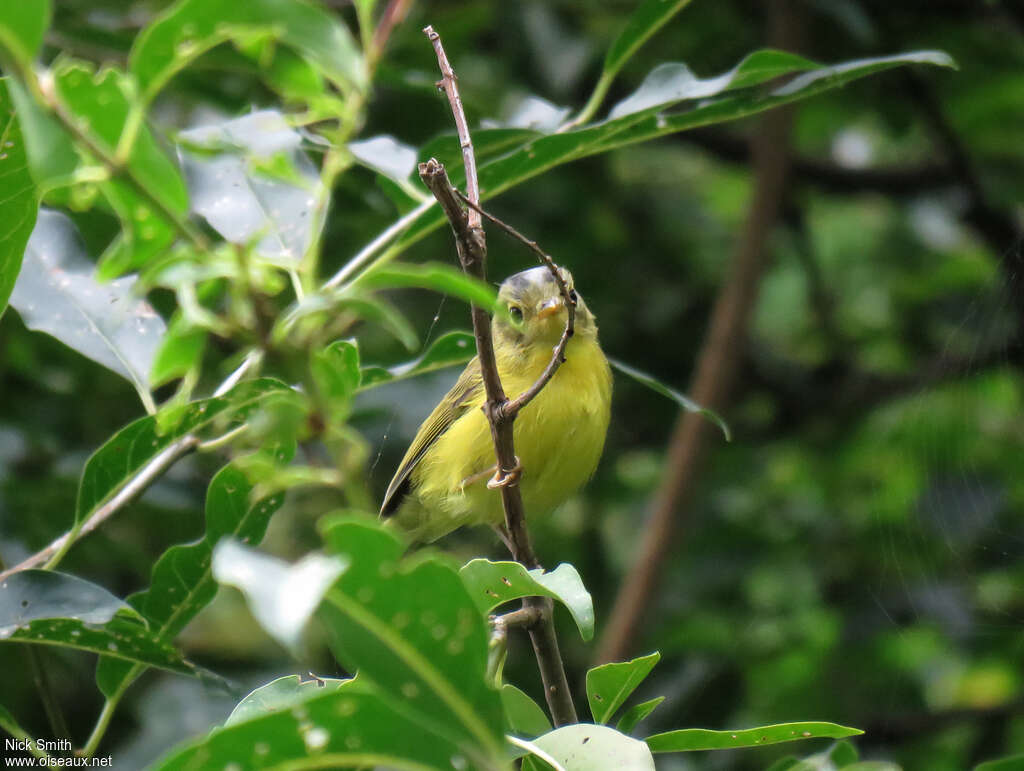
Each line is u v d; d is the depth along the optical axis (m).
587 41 13.88
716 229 16.55
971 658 13.62
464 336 6.98
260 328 3.17
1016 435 13.98
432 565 3.33
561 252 14.26
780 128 13.05
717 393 12.30
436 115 11.42
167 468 6.34
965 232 16.05
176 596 5.92
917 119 14.67
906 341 15.95
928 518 13.68
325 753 3.56
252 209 5.81
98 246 7.96
